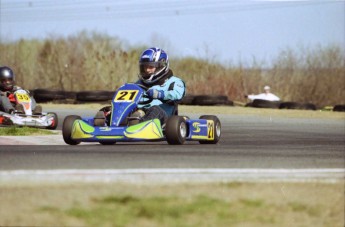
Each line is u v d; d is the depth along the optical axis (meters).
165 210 16.69
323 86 107.31
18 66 112.94
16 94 53.78
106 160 25.02
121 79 109.94
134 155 27.31
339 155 30.11
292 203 17.75
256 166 24.22
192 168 22.86
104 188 18.39
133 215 16.31
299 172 22.48
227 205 17.34
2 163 23.73
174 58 112.38
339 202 17.95
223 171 22.09
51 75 112.31
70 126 34.97
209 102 89.62
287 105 89.19
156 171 21.66
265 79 108.19
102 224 15.68
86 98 90.00
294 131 53.00
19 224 15.37
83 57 112.56
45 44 118.44
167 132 34.69
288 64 108.19
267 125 60.47
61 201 17.00
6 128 45.16
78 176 20.09
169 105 37.00
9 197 17.19
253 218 16.53
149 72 36.69
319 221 16.52
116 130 33.66
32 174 20.39
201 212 16.73
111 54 110.94
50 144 36.09
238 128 55.91
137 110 35.34
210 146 34.47
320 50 108.00
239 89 107.75
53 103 90.81
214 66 109.94
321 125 61.69
